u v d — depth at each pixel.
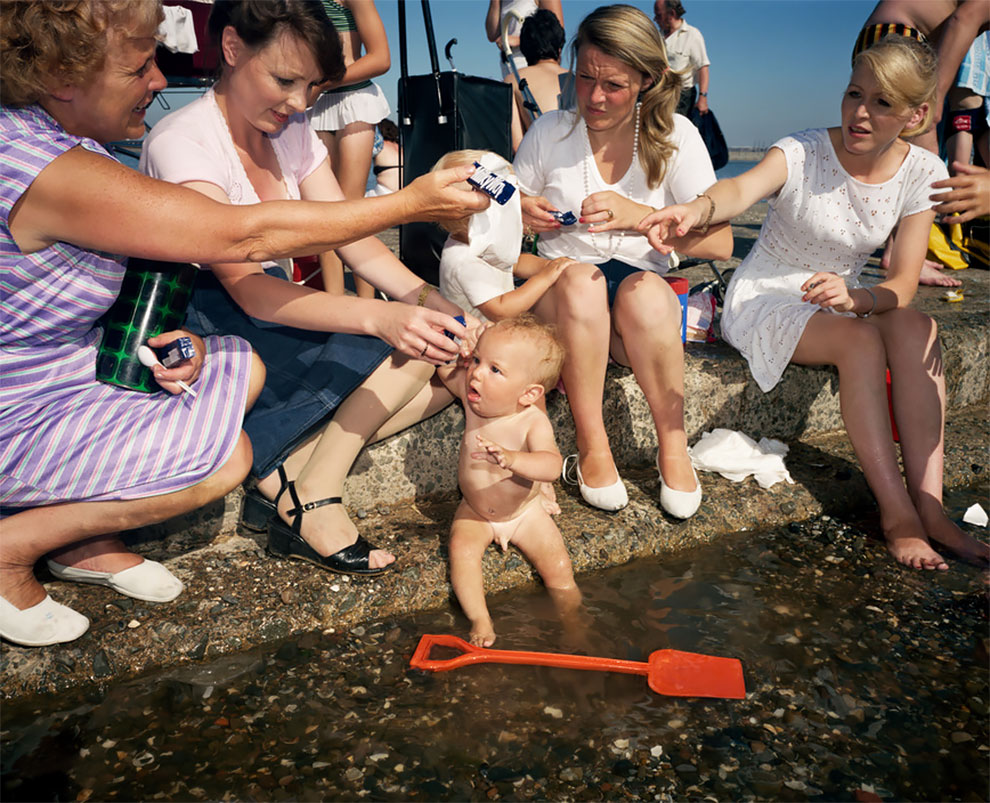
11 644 1.98
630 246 2.93
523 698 1.89
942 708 1.88
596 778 1.64
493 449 2.19
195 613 2.13
